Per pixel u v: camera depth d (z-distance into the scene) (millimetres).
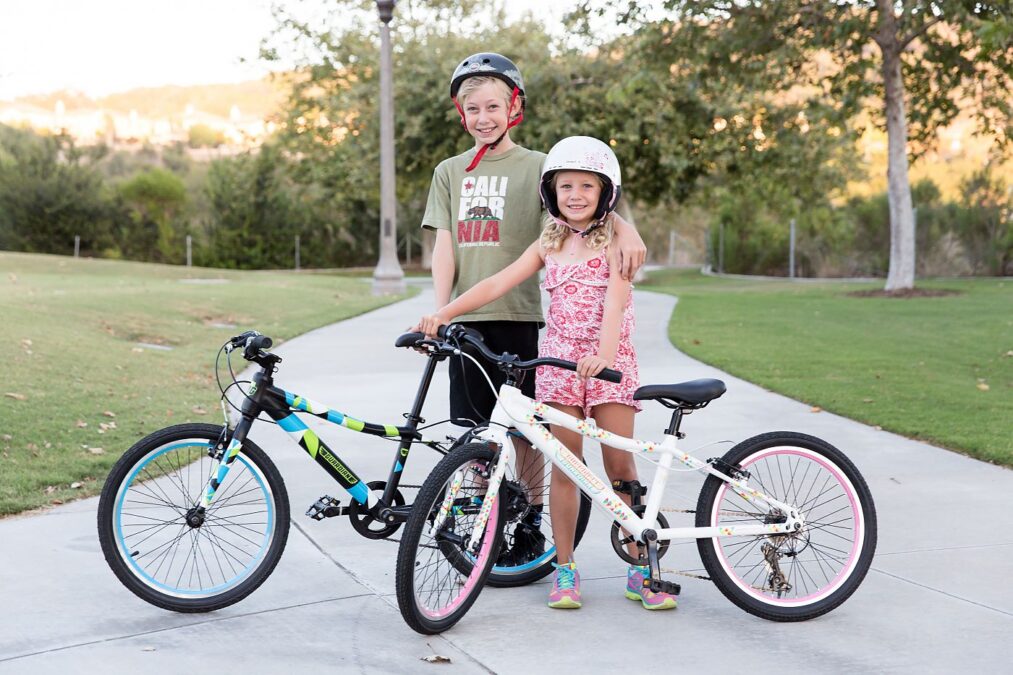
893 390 8547
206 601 3701
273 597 3883
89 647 3377
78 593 3861
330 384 9000
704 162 28250
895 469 5953
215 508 3934
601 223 3809
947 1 16328
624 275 3742
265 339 3666
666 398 3689
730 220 31703
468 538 3719
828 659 3342
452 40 29688
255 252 39656
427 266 42125
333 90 36844
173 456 3984
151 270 25531
